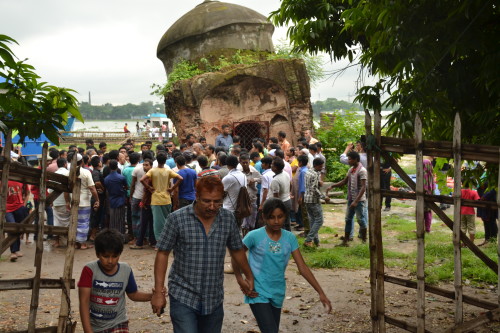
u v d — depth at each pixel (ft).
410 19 16.81
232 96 62.39
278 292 14.26
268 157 32.24
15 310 21.12
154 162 36.40
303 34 22.57
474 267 25.98
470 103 17.65
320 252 30.48
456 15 16.24
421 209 14.20
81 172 32.65
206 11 70.74
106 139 159.43
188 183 32.73
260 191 35.83
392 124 17.81
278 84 61.46
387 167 42.73
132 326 19.40
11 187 28.89
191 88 61.16
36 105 14.96
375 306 15.52
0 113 14.85
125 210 35.50
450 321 19.40
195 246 12.68
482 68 16.56
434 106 17.03
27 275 26.91
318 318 20.01
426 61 16.71
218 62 68.64
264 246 14.30
